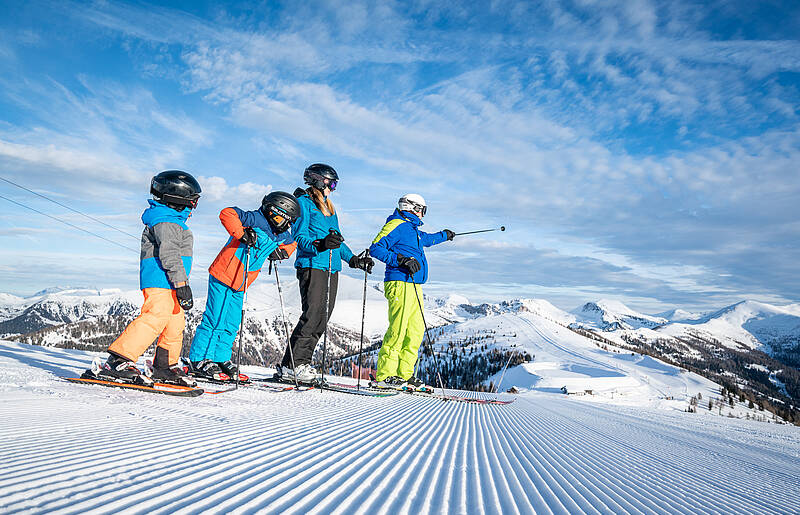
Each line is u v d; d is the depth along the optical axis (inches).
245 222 190.7
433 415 163.8
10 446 65.5
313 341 218.4
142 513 43.1
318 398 178.2
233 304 197.9
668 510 65.7
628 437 168.1
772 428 347.3
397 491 59.7
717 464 125.1
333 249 227.0
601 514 59.3
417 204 248.7
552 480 77.1
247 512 45.8
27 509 41.0
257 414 121.8
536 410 249.0
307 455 75.9
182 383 158.9
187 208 161.5
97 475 54.2
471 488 65.7
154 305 153.2
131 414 103.0
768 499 83.7
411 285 245.4
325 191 227.0
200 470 60.6
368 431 110.4
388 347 245.6
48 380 145.2
